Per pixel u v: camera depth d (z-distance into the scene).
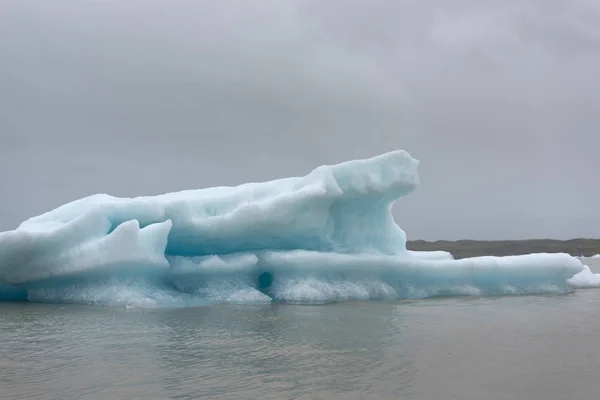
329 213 13.32
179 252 13.57
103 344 7.33
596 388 5.33
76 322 9.17
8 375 5.77
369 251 13.42
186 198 13.02
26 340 7.63
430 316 9.84
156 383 5.45
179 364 6.21
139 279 11.81
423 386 5.36
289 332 8.20
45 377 5.68
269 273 13.16
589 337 7.83
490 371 5.93
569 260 14.30
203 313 10.23
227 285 12.47
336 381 5.50
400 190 13.48
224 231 12.34
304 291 11.89
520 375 5.77
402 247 14.55
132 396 5.04
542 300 12.50
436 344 7.32
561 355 6.71
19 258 12.02
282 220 12.18
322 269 12.37
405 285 13.25
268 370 5.93
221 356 6.60
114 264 11.23
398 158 13.31
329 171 12.58
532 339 7.70
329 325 8.81
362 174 13.01
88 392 5.17
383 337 7.80
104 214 12.11
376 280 13.00
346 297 12.30
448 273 13.30
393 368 6.03
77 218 11.90
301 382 5.47
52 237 11.73
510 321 9.27
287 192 12.85
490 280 13.85
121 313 10.24
